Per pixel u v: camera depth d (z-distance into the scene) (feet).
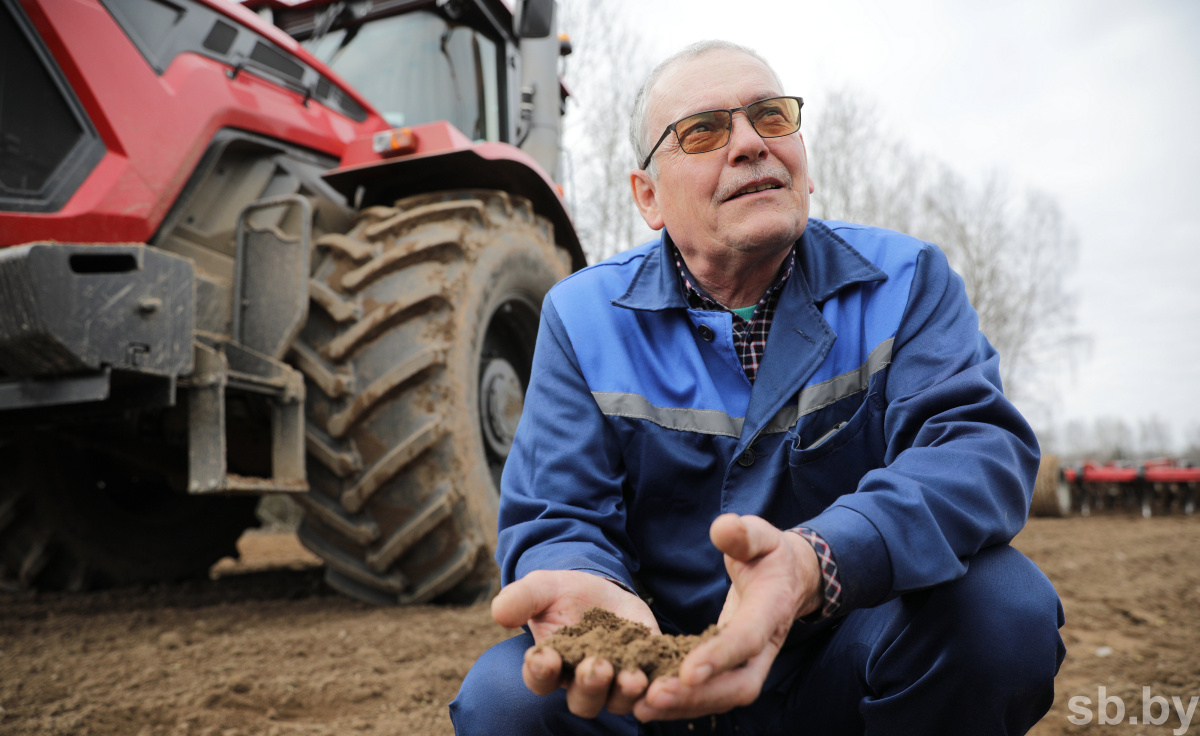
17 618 9.71
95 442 10.09
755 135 3.88
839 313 3.93
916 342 3.74
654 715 2.54
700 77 4.09
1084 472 29.09
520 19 10.62
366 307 9.06
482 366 10.76
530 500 3.88
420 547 9.32
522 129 13.33
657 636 2.84
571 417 4.00
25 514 11.59
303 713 6.27
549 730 3.33
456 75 12.14
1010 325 64.18
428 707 6.37
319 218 9.80
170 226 8.06
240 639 8.29
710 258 4.11
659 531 4.00
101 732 5.70
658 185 4.25
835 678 3.66
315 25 12.40
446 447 9.07
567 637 2.85
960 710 3.24
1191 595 11.53
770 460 3.81
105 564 11.89
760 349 4.16
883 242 4.09
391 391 9.01
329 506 9.18
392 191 10.52
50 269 6.25
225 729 5.84
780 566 2.75
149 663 7.42
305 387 9.01
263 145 9.09
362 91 11.76
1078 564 14.52
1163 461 29.91
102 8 7.73
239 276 8.43
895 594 2.98
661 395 3.97
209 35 8.81
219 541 13.75
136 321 6.79
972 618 3.14
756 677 2.58
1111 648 8.75
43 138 7.24
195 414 7.48
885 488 3.16
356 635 8.36
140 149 7.70
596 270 4.40
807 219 4.33
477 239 9.77
